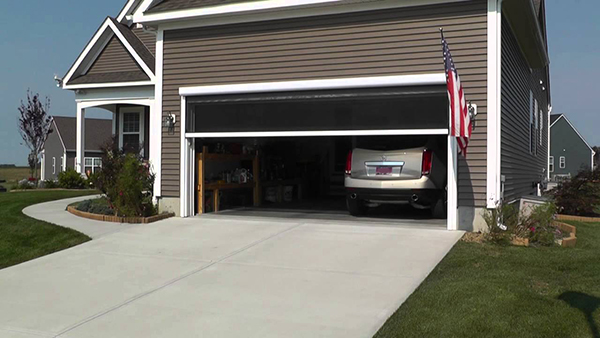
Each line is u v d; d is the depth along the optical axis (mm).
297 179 15555
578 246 8383
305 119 10148
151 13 10883
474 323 4801
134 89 15117
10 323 5344
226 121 10766
